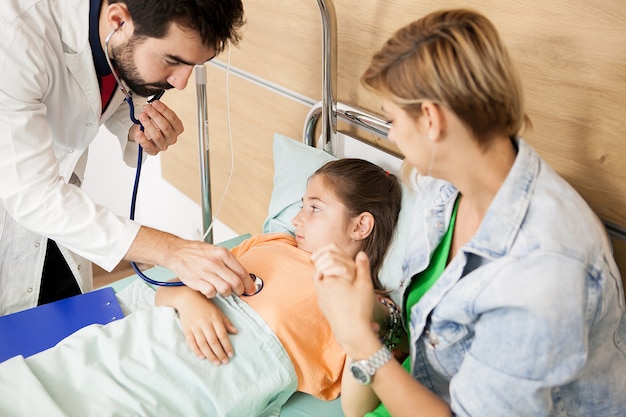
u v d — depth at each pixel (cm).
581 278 74
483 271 80
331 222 138
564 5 109
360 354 86
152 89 126
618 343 88
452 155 80
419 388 85
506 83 75
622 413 90
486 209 87
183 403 113
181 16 106
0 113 115
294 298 129
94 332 123
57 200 119
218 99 216
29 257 157
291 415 120
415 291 101
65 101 136
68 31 125
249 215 225
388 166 153
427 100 75
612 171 110
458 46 74
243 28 192
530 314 74
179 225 275
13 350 129
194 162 245
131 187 299
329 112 155
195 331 121
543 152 121
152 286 154
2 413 104
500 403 78
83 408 109
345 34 157
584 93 110
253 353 121
